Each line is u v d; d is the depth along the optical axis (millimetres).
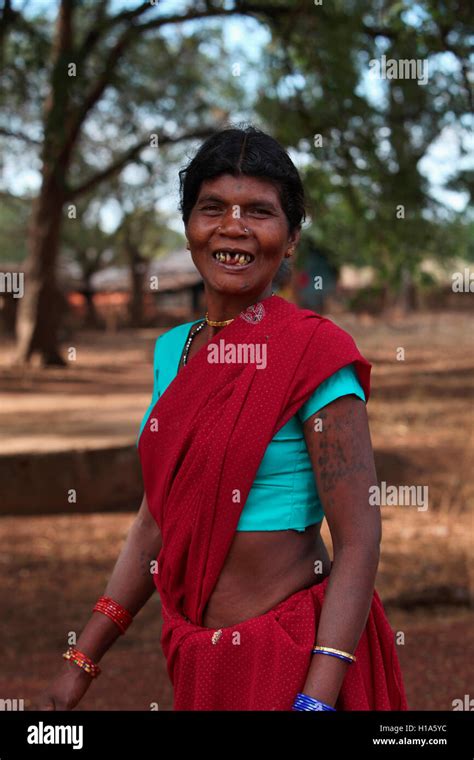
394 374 17406
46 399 12648
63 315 34156
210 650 1599
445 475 8867
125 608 1910
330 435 1590
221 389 1625
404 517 7418
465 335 26188
